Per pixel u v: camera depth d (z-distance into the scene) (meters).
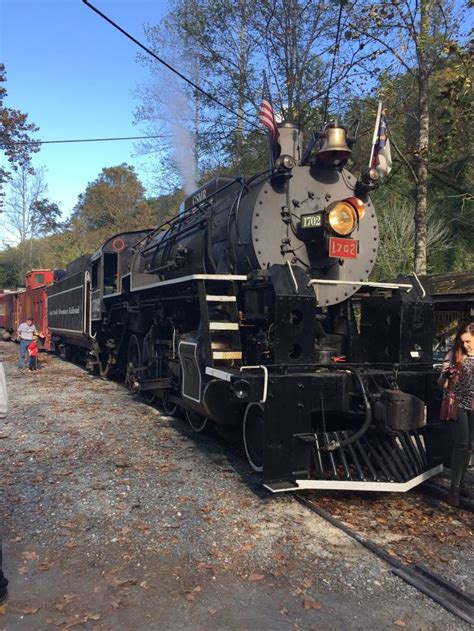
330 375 4.46
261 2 14.76
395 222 15.34
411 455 4.65
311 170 5.46
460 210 16.55
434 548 3.63
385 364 4.96
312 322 4.58
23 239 47.19
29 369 13.85
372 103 12.95
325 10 14.20
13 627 2.72
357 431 4.45
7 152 19.33
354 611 2.87
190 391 5.60
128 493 4.56
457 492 4.36
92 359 12.61
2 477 4.98
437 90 13.33
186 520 4.02
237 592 3.05
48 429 6.84
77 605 2.92
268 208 5.25
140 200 44.31
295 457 4.29
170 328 7.61
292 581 3.17
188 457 5.62
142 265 9.16
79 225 46.53
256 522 4.00
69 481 4.86
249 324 5.21
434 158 11.05
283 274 4.62
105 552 3.53
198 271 6.58
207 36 15.84
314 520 4.06
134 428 6.91
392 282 5.45
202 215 6.83
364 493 4.68
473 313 8.42
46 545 3.63
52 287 17.94
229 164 17.12
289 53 15.00
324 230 5.03
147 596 3.01
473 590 3.10
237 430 5.82
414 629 2.72
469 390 4.29
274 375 4.29
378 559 3.46
